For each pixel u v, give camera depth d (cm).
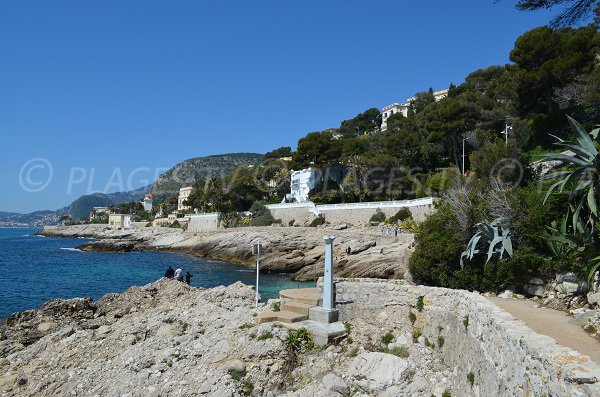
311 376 1427
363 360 1412
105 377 1585
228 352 1538
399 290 1600
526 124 5175
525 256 1552
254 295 2348
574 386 579
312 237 6475
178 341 1745
